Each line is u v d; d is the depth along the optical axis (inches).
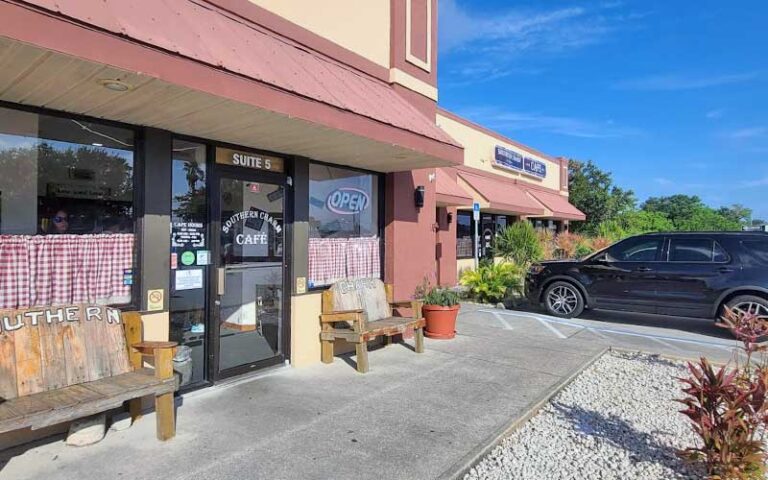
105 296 168.9
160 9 149.5
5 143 150.0
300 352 235.6
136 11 136.5
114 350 154.2
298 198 236.4
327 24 242.2
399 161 253.1
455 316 307.6
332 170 260.8
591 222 1336.1
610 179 1357.0
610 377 235.9
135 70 122.8
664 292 354.0
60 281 158.9
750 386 135.9
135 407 164.1
